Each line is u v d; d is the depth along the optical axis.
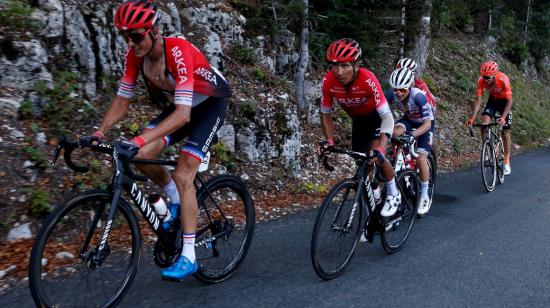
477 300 3.04
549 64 19.50
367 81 3.60
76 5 5.18
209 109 3.03
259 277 3.33
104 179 4.34
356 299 3.01
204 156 2.98
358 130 4.21
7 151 3.99
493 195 6.23
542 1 17.77
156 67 2.78
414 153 5.05
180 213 2.97
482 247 4.09
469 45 14.71
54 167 4.16
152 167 2.90
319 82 8.12
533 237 4.39
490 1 15.04
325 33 8.09
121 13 2.50
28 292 2.94
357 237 3.58
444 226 4.74
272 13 7.77
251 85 6.53
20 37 4.61
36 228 3.75
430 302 3.00
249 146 5.79
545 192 6.41
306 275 3.39
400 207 4.04
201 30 6.46
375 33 9.09
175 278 2.80
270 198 5.53
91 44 5.18
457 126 10.54
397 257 3.83
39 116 4.52
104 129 2.79
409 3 9.53
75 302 2.64
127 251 3.53
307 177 6.46
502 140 7.57
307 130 7.51
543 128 13.22
